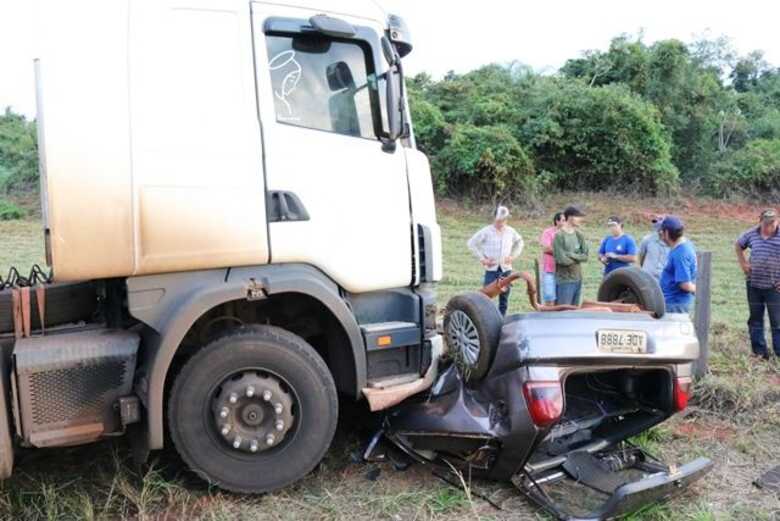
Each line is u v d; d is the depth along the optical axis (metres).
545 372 3.63
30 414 3.39
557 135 22.02
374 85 4.11
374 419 4.45
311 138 3.90
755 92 32.28
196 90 3.63
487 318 3.87
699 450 4.49
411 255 4.25
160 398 3.49
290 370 3.71
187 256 3.59
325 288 3.83
